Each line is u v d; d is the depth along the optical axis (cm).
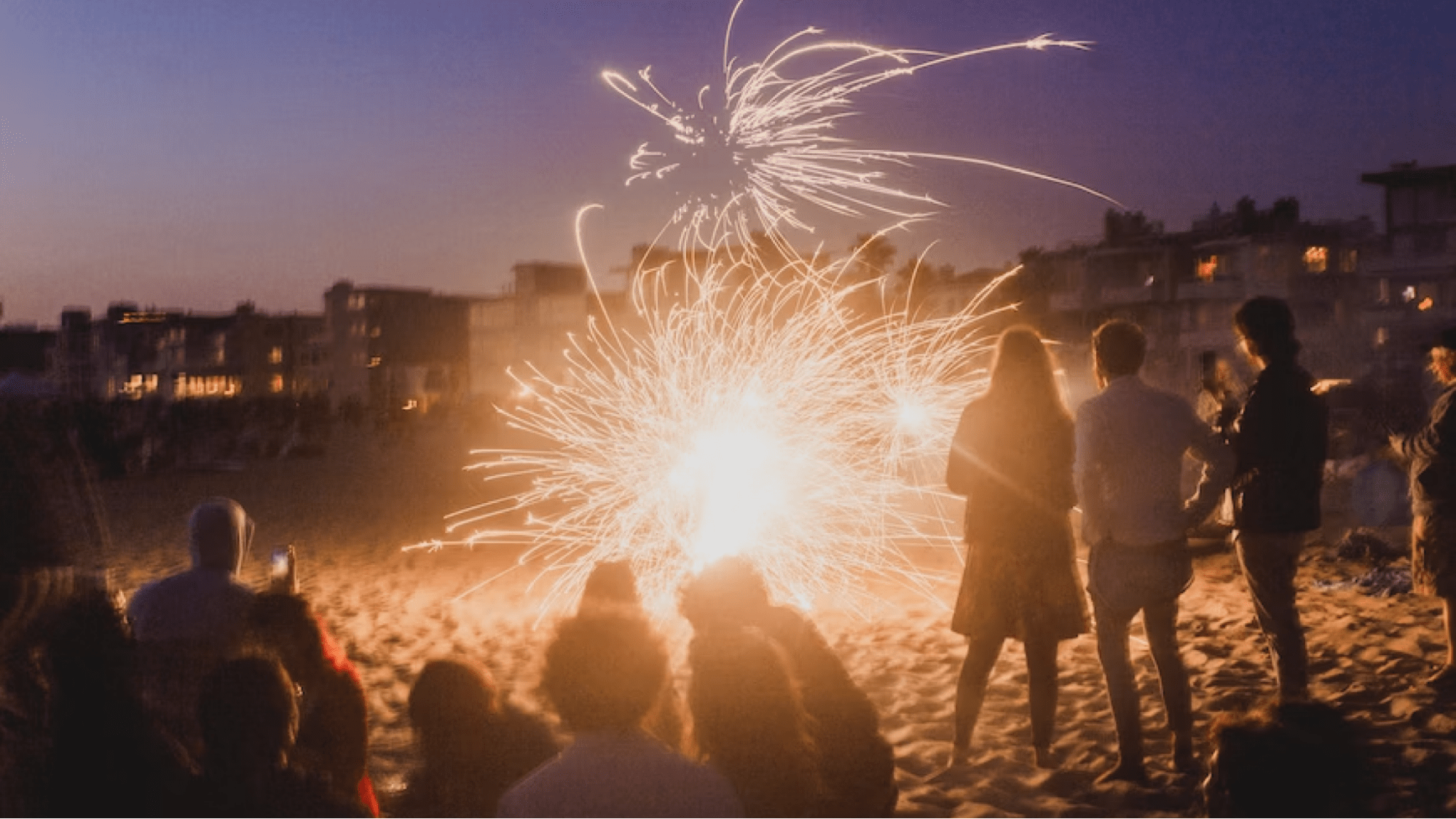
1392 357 5472
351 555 1451
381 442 4472
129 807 291
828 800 378
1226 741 295
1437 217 5509
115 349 11000
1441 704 547
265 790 304
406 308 10462
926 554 1294
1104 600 500
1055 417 520
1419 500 595
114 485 2616
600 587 414
